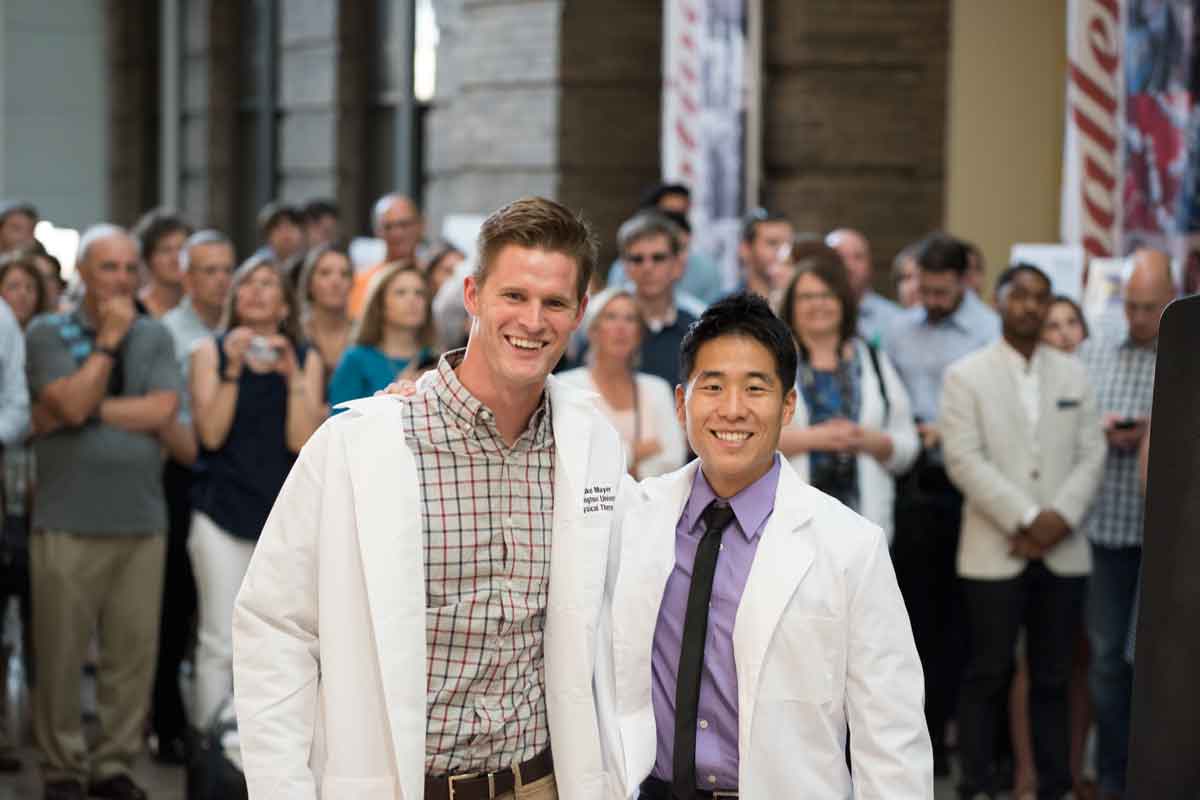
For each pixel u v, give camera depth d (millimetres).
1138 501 7238
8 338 7344
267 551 3498
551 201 3482
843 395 7000
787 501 3738
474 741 3477
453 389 3500
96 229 7277
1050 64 11734
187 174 20141
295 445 7453
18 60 20969
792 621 3648
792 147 12367
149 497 7305
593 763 3492
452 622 3461
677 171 11930
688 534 3816
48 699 7211
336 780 3410
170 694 8133
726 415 3699
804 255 7500
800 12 12250
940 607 7938
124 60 21266
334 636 3428
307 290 8609
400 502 3436
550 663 3527
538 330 3387
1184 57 9727
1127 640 7199
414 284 7527
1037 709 7230
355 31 18297
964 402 7266
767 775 3627
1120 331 8633
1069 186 10117
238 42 19797
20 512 7875
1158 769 2701
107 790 7352
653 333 7977
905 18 12289
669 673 3771
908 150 12359
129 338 7285
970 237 11938
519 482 3539
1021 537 7105
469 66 14828
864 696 3633
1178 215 9781
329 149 18297
